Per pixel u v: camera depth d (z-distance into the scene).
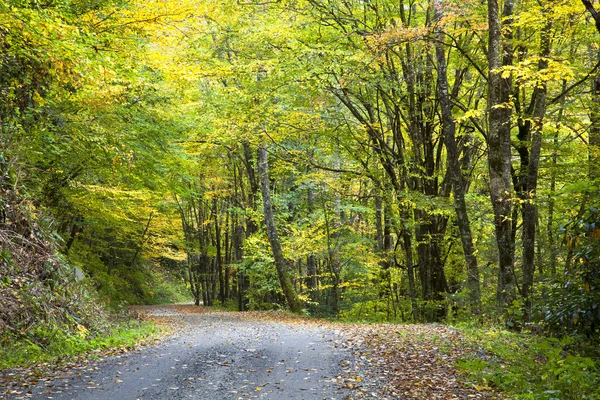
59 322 10.12
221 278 36.38
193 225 39.94
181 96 15.53
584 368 6.57
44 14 8.58
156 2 11.62
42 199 14.44
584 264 7.39
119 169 15.63
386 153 18.56
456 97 17.88
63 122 13.56
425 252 18.77
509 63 13.68
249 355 9.17
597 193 7.48
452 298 15.88
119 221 21.69
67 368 7.73
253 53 16.66
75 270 12.07
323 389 6.68
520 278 15.68
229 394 6.43
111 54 11.17
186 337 12.58
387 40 13.57
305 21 16.39
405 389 6.67
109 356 9.08
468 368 7.43
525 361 7.74
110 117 14.36
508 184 13.08
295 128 18.44
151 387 6.73
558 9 11.77
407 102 18.00
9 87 10.73
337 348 9.77
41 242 11.02
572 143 15.28
